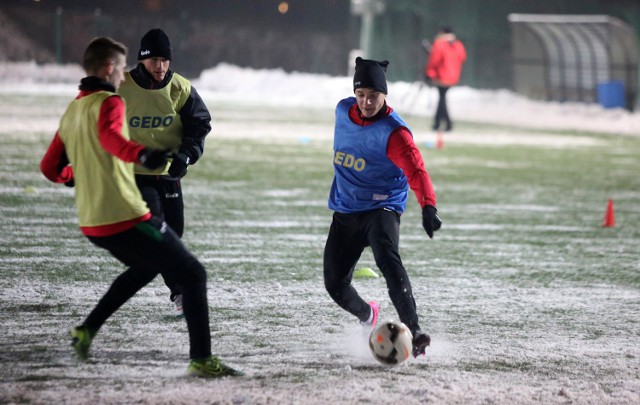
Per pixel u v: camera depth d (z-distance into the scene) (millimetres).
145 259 16000
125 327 19844
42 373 16422
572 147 70562
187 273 16141
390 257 17719
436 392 15672
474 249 30953
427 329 20609
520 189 46719
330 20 155750
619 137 81125
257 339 19297
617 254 30922
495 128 85812
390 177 18234
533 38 109250
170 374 16547
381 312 22172
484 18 136250
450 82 78562
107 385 15766
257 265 27156
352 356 18188
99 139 15164
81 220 15938
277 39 149125
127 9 145250
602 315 22438
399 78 134875
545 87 111125
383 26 140625
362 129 17828
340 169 18375
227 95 116500
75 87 108500
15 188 40250
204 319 16297
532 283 25953
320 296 23469
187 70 140500
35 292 22844
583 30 99688
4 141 57125
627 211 40719
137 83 19969
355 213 18375
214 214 36000
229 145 62438
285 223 34531
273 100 112312
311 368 17250
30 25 132625
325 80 126562
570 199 43844
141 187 19906
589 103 105312
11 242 29141
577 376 17234
